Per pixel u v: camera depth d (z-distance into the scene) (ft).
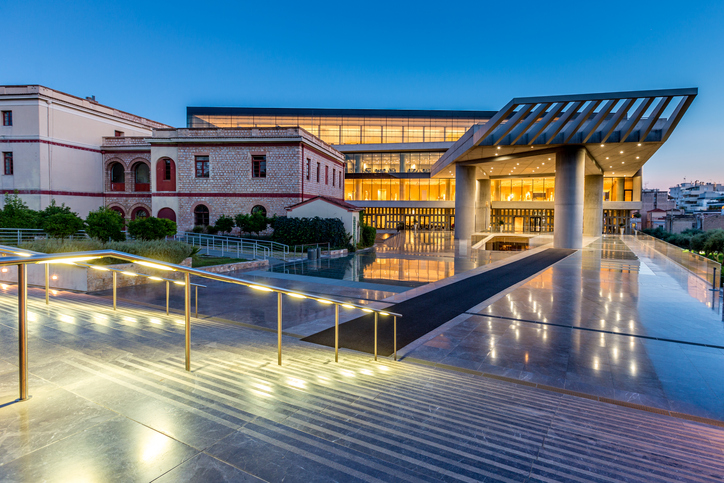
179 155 101.71
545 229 184.55
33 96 99.14
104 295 39.75
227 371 15.92
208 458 8.59
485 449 11.69
